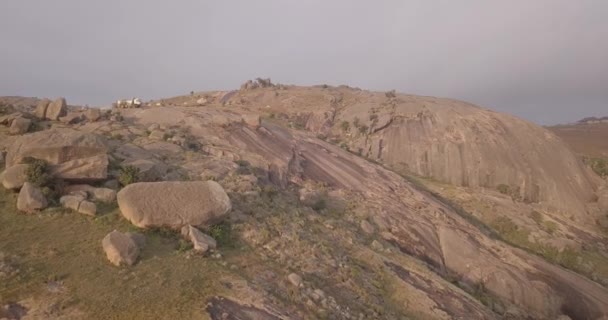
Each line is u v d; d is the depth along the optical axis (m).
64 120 36.69
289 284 22.38
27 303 16.70
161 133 37.72
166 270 20.03
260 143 46.22
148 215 22.62
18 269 18.25
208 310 17.78
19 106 42.19
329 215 37.59
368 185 49.69
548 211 74.56
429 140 89.19
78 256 19.92
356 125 95.88
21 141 26.03
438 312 26.50
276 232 27.47
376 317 23.14
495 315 30.36
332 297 23.00
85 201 23.28
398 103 105.50
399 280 28.56
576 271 54.19
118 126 38.19
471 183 80.88
